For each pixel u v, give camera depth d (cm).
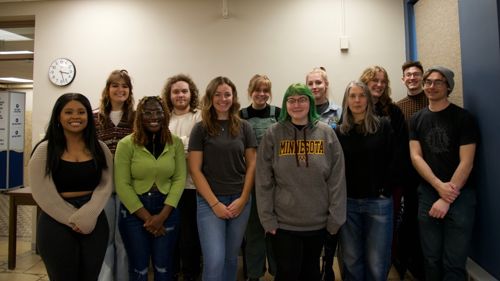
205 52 352
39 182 168
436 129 201
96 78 361
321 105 261
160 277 203
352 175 195
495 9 185
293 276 175
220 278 190
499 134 184
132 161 197
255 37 347
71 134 179
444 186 192
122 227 202
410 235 252
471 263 217
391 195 198
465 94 220
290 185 176
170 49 355
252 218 242
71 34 365
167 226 201
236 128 200
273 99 346
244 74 348
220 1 350
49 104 366
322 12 341
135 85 357
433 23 278
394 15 334
